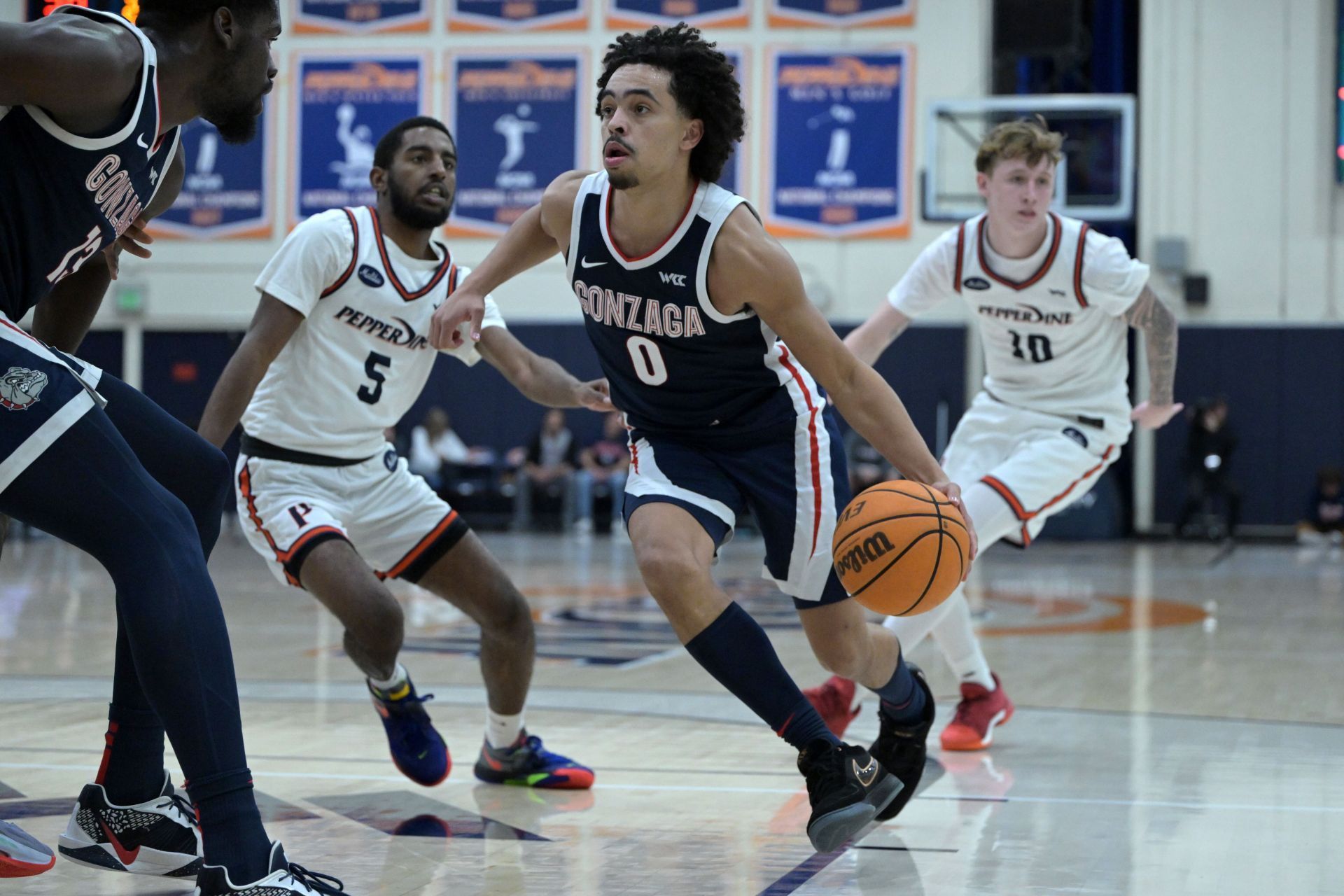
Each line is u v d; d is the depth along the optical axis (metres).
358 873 3.01
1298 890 2.89
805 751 2.94
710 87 2.97
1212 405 16.81
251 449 4.05
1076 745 4.66
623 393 3.38
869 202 18.05
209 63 2.56
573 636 7.91
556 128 18.61
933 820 3.56
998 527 4.71
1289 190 17.41
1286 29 17.33
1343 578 12.34
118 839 2.84
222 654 2.43
